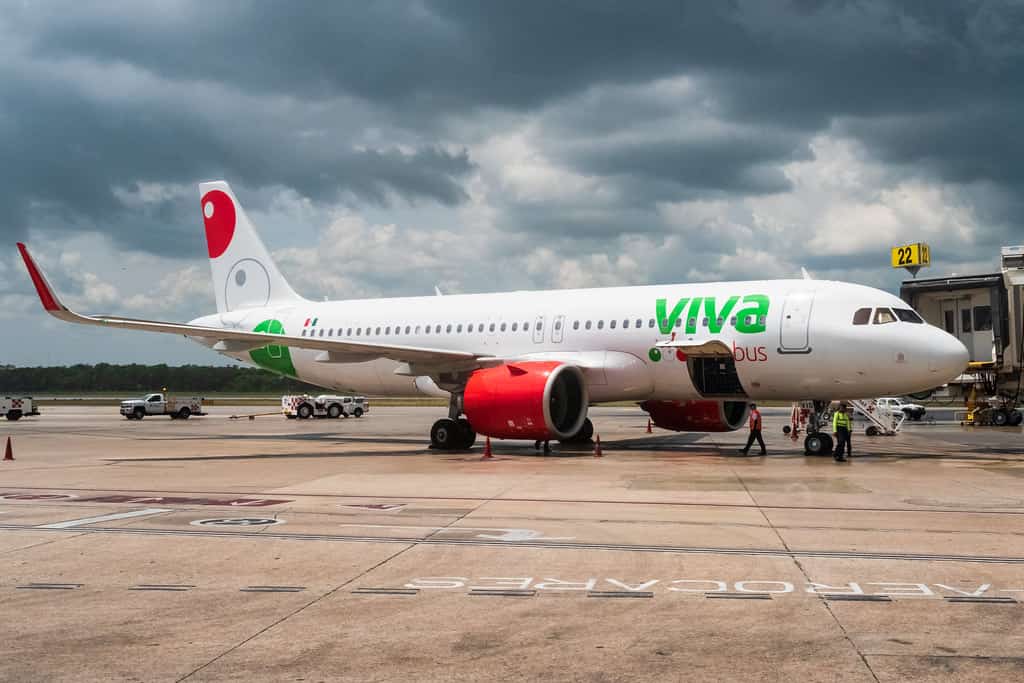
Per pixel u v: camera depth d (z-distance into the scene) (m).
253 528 11.76
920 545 10.43
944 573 8.95
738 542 10.66
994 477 17.78
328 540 10.85
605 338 25.17
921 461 21.56
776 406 71.56
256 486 16.77
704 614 7.45
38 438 35.12
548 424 22.81
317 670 6.10
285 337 24.00
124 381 149.62
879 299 22.48
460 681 5.88
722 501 14.29
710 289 24.62
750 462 21.38
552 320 26.23
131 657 6.39
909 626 7.07
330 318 31.03
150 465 21.91
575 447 26.67
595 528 11.67
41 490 16.34
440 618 7.38
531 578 8.80
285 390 146.62
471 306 28.33
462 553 10.04
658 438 31.22
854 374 22.09
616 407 79.25
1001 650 6.46
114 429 42.75
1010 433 34.44
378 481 17.48
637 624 7.17
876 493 15.25
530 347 26.39
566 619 7.33
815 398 23.22
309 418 55.06
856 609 7.59
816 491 15.55
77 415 67.25
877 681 5.83
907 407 47.75
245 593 8.27
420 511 13.28
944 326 37.50
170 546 10.52
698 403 26.75
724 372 23.95
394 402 103.88
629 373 24.78
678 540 10.80
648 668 6.11
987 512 13.05
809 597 8.01
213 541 10.81
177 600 8.03
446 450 25.78
